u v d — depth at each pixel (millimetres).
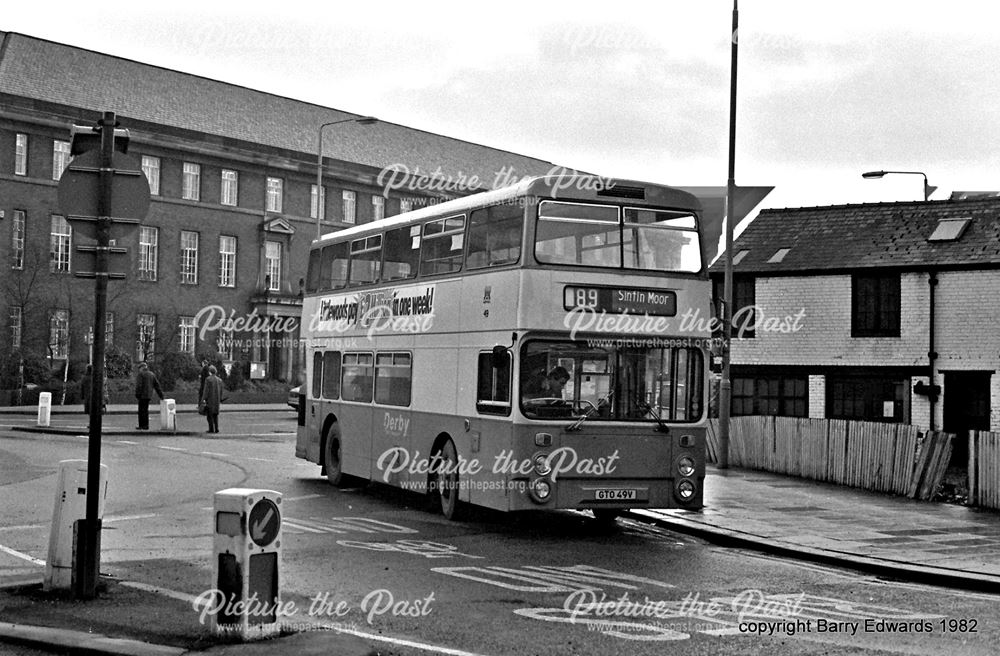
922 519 16312
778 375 30906
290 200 72625
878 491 19969
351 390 19656
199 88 71812
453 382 15883
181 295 66438
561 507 14227
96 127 9867
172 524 14789
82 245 9367
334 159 74625
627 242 14672
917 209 31297
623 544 13992
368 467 18719
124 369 58000
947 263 28531
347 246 20484
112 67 67188
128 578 10656
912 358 29000
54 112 60000
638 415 14586
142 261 64750
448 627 8820
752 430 23906
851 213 32281
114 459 24672
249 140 70688
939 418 28562
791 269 30703
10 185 58031
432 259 16922
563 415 14266
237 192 69875
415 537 14086
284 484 20328
